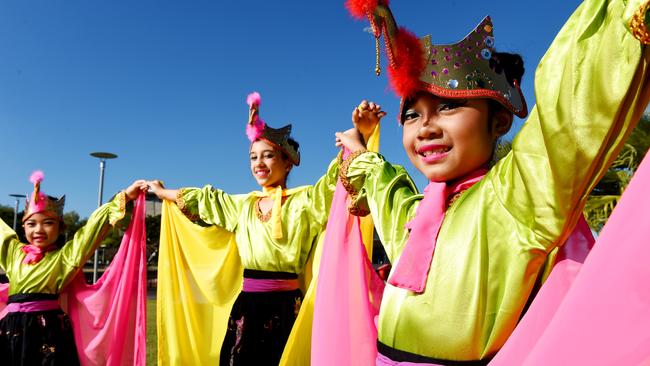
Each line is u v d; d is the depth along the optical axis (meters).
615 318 1.11
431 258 1.72
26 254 4.89
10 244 5.05
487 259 1.60
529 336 1.44
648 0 1.06
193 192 4.45
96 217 4.74
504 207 1.60
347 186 2.56
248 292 4.05
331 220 2.71
